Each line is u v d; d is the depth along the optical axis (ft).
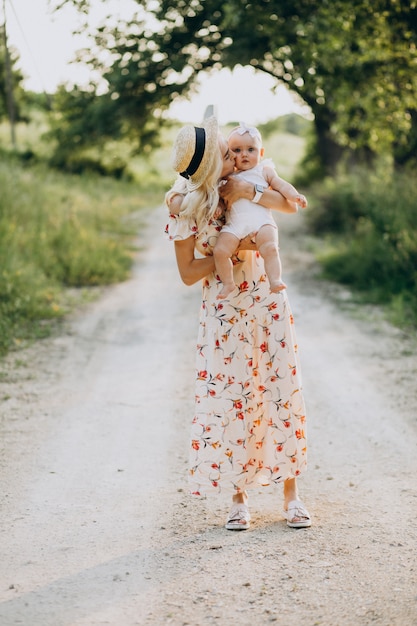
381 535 13.42
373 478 16.37
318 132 89.04
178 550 13.03
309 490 15.80
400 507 14.69
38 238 43.88
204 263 13.33
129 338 30.73
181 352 28.40
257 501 15.37
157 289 41.47
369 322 33.17
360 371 25.48
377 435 19.26
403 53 45.52
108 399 22.66
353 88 50.70
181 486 16.11
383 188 47.62
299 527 13.84
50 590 11.70
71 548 13.20
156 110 92.58
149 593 11.56
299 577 11.93
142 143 101.81
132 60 84.43
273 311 13.47
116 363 26.94
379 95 50.49
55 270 41.73
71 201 63.16
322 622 10.58
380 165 53.21
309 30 46.24
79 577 12.12
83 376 25.21
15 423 20.39
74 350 28.66
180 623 10.67
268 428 13.65
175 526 14.07
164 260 51.39
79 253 44.34
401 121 51.60
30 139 115.75
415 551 12.74
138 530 13.92
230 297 13.30
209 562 12.54
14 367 26.02
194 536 13.61
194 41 82.84
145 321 33.81
